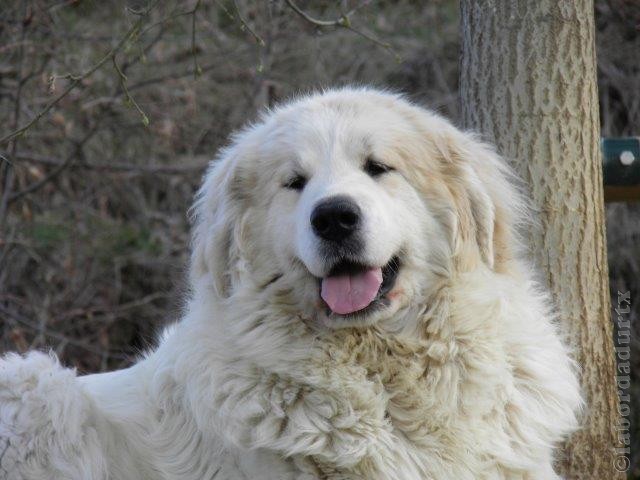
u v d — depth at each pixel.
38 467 7.98
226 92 17.88
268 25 17.53
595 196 9.49
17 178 16.67
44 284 15.73
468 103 9.84
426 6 20.22
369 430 7.39
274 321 7.71
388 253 7.48
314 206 7.41
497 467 7.57
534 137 9.37
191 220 9.02
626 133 17.22
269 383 7.61
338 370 7.55
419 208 7.82
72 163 16.11
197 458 7.93
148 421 8.32
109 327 15.75
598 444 9.45
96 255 16.23
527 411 7.64
